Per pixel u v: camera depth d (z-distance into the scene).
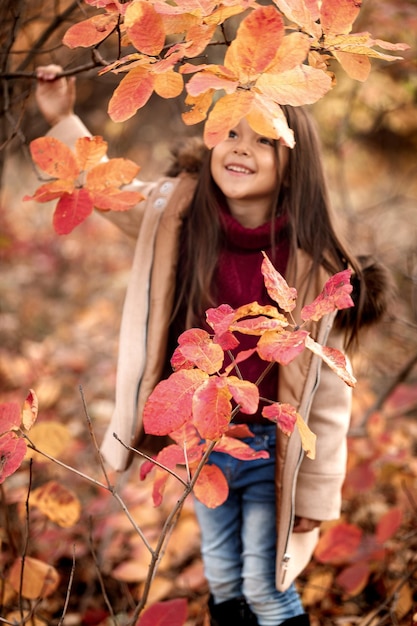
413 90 2.86
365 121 3.45
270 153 1.70
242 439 1.79
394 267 3.47
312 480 1.73
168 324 1.79
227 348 1.12
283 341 1.07
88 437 3.14
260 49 1.03
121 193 1.44
